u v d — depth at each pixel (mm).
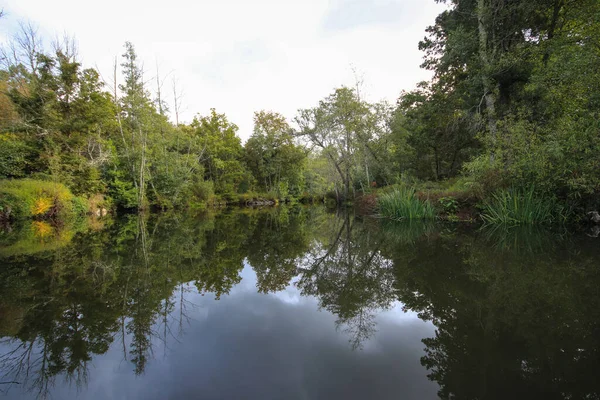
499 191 10305
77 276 5023
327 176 31344
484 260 5809
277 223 14594
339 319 3531
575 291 3992
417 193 13883
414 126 18656
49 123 14672
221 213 20844
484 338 2854
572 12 10359
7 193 11719
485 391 2094
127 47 18984
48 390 2178
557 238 7648
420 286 4531
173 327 3271
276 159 34531
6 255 6406
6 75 16547
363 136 19672
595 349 2586
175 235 9977
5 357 2631
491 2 11867
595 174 7945
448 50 13656
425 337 2982
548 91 9453
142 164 19078
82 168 15500
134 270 5508
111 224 12492
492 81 12031
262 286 4906
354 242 8891
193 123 30000
